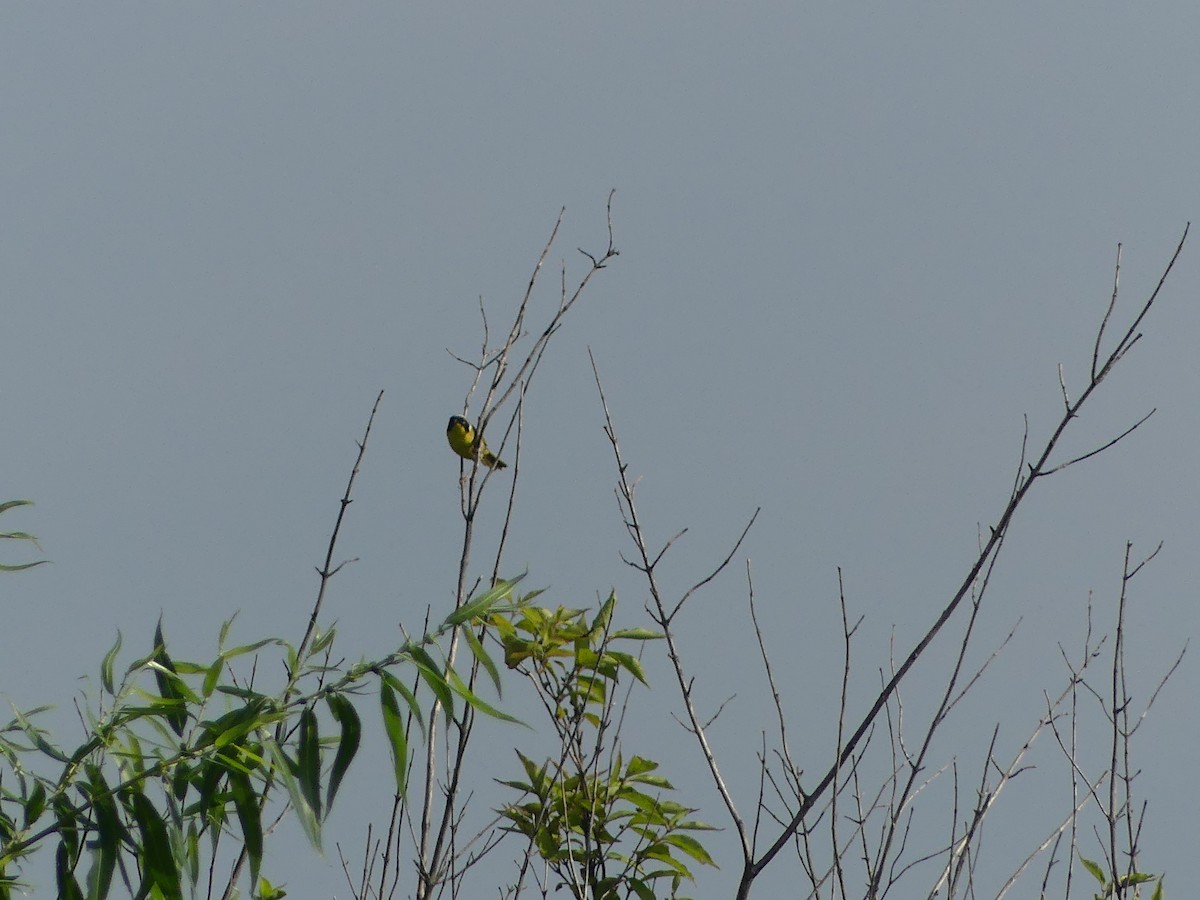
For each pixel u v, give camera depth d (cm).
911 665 1012
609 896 1077
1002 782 1065
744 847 989
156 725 906
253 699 889
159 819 877
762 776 1052
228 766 887
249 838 877
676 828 1120
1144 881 1029
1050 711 1116
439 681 901
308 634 1035
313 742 877
